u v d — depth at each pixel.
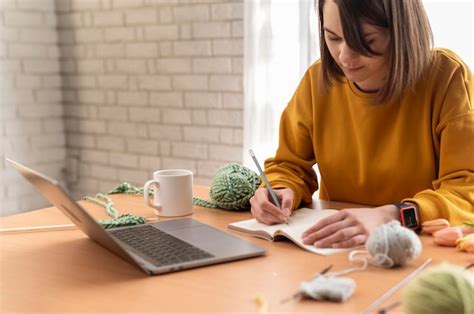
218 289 0.84
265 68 2.37
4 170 2.95
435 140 1.30
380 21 1.17
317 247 1.01
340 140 1.44
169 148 2.83
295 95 1.54
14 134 2.99
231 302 0.79
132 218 1.21
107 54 2.99
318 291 0.78
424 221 1.11
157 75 2.82
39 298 0.82
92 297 0.82
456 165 1.22
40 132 3.12
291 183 1.36
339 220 1.05
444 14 1.98
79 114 3.16
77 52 3.11
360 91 1.36
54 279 0.90
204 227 1.14
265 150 2.40
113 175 3.08
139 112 2.92
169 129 2.82
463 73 1.29
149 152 2.91
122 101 2.98
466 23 1.95
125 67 2.93
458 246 0.98
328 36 1.24
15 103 2.98
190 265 0.92
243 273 0.90
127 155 3.01
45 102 3.13
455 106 1.25
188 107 2.73
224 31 2.56
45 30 3.10
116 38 2.94
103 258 0.99
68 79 3.17
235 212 1.30
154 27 2.79
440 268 0.70
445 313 0.66
